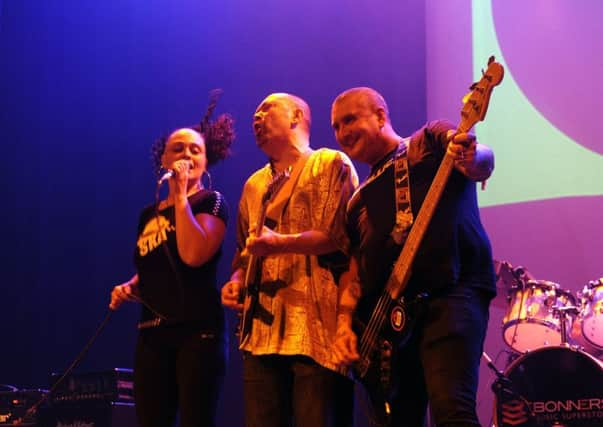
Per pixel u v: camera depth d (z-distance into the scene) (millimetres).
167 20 6668
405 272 2391
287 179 2771
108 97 6555
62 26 6664
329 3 6559
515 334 4516
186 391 2898
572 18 5566
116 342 6047
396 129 6242
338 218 2684
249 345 2695
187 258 2984
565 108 5477
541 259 5340
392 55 6379
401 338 2359
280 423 2633
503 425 4039
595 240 5242
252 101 6504
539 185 5430
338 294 2705
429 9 6207
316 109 6414
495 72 2297
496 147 5598
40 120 6512
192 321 2965
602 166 5312
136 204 6344
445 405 2180
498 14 5816
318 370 2602
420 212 2393
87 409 4156
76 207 6355
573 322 4449
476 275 2387
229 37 6613
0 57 6602
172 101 6543
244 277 2924
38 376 6074
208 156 3410
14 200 6363
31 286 6223
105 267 6238
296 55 6527
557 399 3977
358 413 4707
